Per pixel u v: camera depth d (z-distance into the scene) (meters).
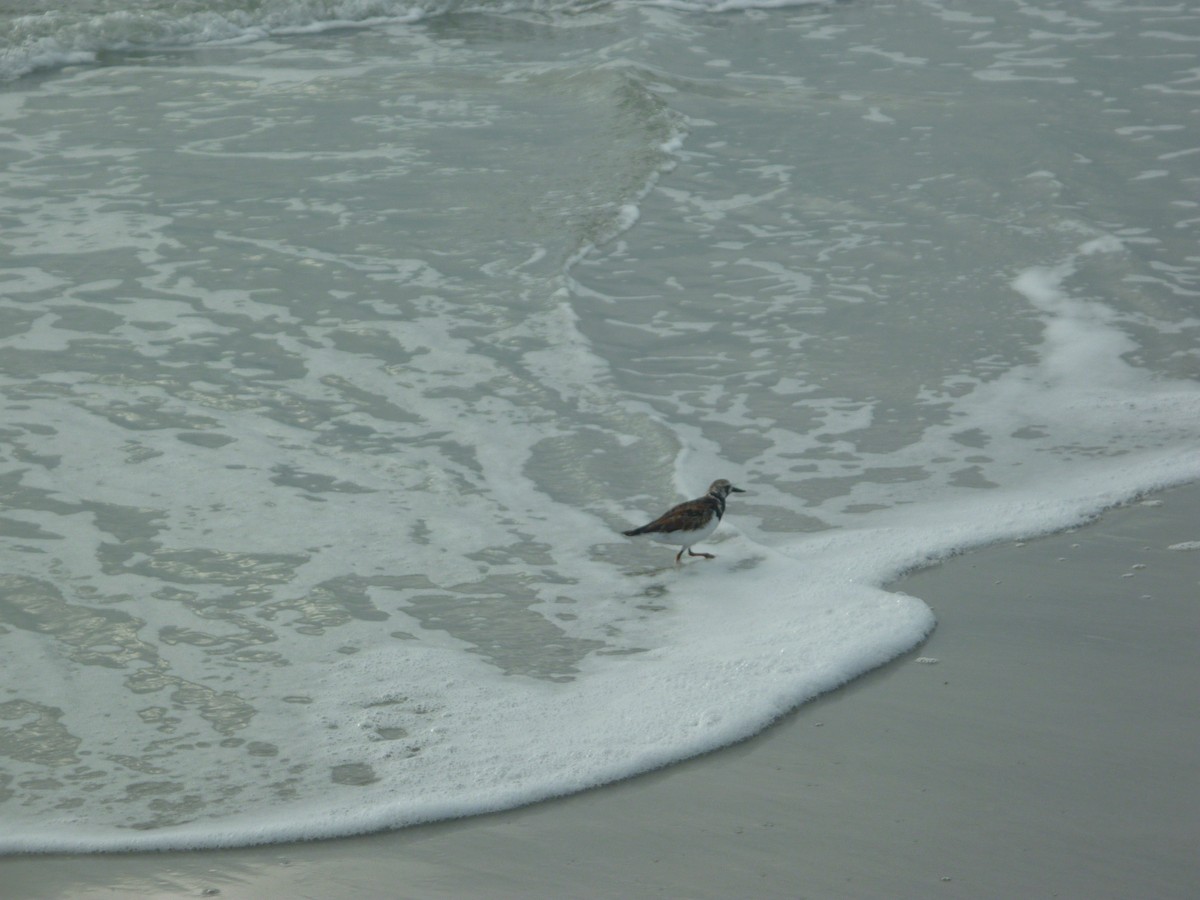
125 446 12.63
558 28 28.22
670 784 8.09
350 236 17.73
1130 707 8.92
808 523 11.57
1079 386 14.20
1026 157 20.66
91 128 21.84
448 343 14.94
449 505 11.80
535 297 16.09
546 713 8.81
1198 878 7.21
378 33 28.05
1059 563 10.89
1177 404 13.76
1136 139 21.39
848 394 14.07
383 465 12.47
